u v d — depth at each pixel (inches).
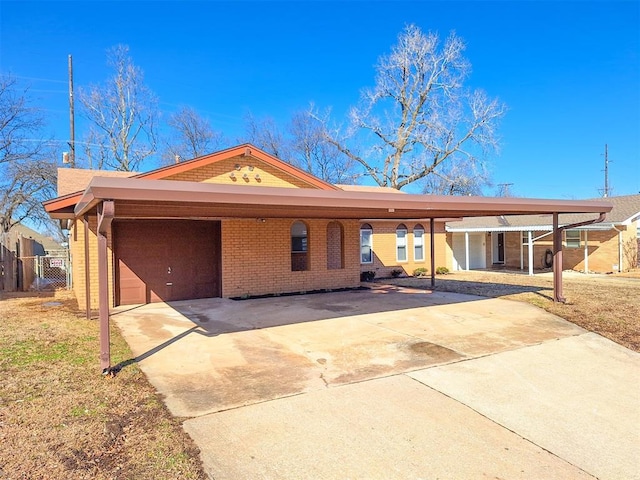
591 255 784.3
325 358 243.4
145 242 445.7
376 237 724.0
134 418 159.6
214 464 129.8
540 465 134.8
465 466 133.0
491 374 218.2
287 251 517.0
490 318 351.6
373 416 167.3
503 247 963.3
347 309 399.2
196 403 176.9
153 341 280.4
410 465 132.6
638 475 130.5
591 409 178.5
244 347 266.4
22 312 393.1
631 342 279.0
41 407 165.3
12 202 965.8
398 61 1159.0
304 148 1370.6
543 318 350.0
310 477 124.6
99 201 202.1
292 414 167.8
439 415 169.6
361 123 1237.7
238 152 465.1
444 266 808.3
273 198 235.9
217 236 482.6
